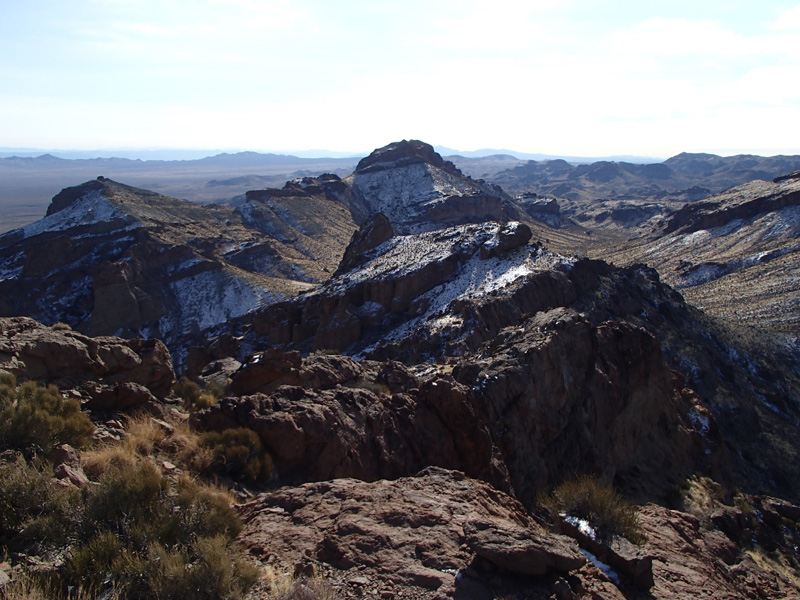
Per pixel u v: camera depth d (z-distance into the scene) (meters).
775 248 150.88
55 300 119.25
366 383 20.84
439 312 56.50
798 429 56.16
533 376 19.88
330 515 9.59
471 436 16.25
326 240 195.12
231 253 151.88
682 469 25.08
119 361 16.92
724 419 51.47
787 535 21.41
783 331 86.88
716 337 71.56
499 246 70.69
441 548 8.38
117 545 7.30
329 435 13.91
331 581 7.57
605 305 62.75
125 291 112.12
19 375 14.16
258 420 13.61
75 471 9.62
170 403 17.59
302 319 67.06
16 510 7.80
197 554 7.54
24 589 6.17
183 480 9.60
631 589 8.74
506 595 7.31
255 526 9.32
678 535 13.05
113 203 156.75
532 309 55.81
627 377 25.61
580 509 10.24
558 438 20.02
